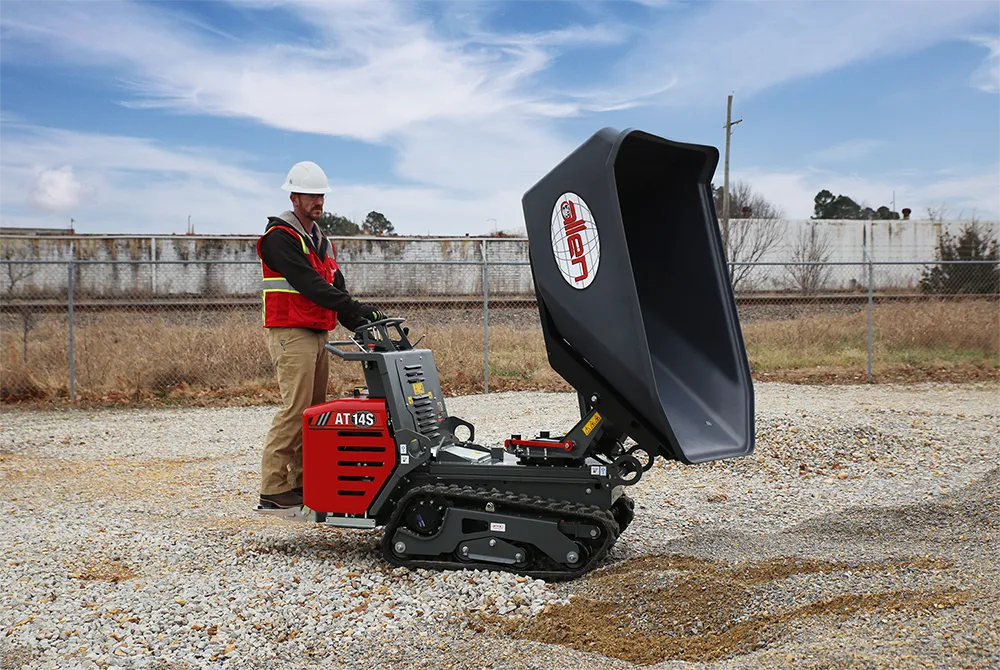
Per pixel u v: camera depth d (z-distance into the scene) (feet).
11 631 12.29
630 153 14.29
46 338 42.88
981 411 33.45
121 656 11.55
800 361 49.44
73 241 65.72
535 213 14.38
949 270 68.74
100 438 31.65
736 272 79.36
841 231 85.35
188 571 15.61
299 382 16.96
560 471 14.88
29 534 17.89
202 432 32.81
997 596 11.89
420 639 12.15
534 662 11.28
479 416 34.99
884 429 27.12
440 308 54.13
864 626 11.30
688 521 19.15
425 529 15.29
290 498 16.92
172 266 66.69
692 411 14.44
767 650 10.95
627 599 13.19
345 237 69.31
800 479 23.15
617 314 13.30
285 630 12.48
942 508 19.12
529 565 14.85
